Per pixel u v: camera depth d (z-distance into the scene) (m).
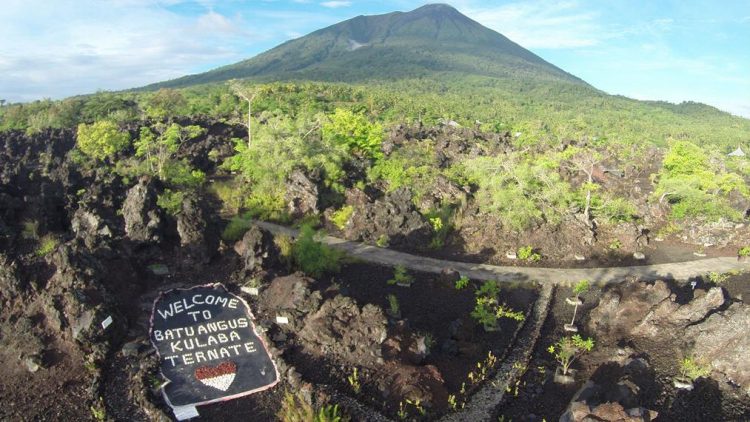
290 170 54.38
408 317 32.25
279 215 49.69
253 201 51.81
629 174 83.19
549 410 24.23
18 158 71.31
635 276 42.75
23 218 34.41
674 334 30.05
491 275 40.38
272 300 29.66
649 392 25.22
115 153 69.00
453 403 23.86
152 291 29.94
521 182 51.62
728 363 26.64
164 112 122.44
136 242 32.34
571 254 46.41
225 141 76.62
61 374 22.98
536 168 54.22
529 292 38.09
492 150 88.62
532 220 48.81
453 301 35.16
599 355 28.98
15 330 24.02
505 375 26.97
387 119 143.62
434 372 25.50
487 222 49.09
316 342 26.09
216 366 24.50
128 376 23.45
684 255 49.16
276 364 24.97
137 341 25.42
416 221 45.91
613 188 69.31
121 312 26.66
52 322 24.45
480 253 44.81
